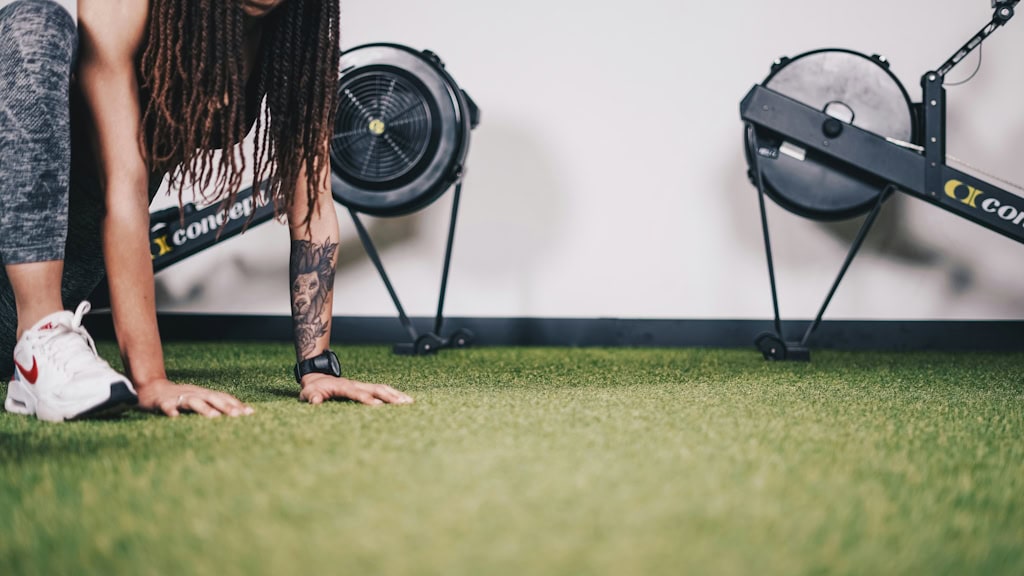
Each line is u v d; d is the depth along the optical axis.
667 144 3.19
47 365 1.16
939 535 0.66
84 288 1.65
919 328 3.09
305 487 0.76
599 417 1.19
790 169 2.61
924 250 3.08
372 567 0.56
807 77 2.61
